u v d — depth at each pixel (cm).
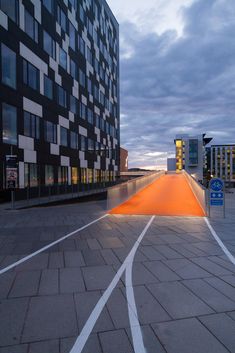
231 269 561
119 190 1675
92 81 4062
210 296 436
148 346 307
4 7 1967
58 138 2870
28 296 440
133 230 959
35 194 2381
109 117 5072
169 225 1051
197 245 753
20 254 675
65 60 3064
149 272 545
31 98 2331
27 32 2277
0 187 1912
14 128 2094
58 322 359
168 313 382
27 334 333
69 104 3167
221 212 1399
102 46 4650
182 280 503
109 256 654
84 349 303
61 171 2970
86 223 1105
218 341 315
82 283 492
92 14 4106
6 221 1170
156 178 3700
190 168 12069
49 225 1067
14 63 2094
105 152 4788
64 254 672
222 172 17012
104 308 397
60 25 2928
